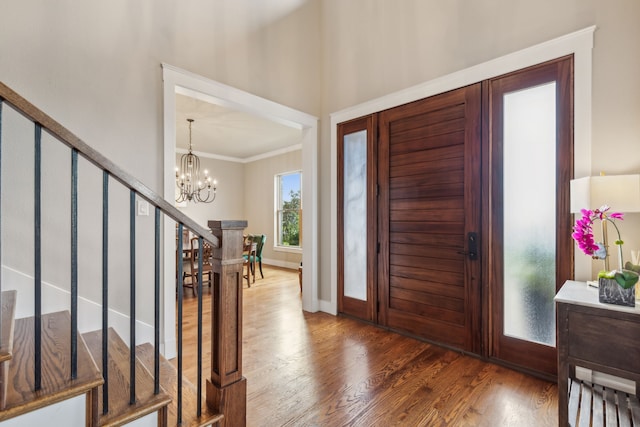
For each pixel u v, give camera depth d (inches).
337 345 106.0
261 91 122.2
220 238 58.6
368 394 77.0
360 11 130.0
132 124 89.7
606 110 76.4
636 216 73.7
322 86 145.1
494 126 93.7
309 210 143.2
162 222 94.3
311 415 69.0
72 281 45.4
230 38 113.0
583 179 67.9
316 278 143.8
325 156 143.4
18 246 73.0
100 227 84.3
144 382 57.7
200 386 56.8
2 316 52.9
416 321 111.8
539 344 85.7
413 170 112.5
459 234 101.1
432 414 69.4
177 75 98.0
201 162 282.2
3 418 39.4
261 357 97.0
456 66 102.7
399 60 117.3
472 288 98.0
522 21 89.9
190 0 102.9
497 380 83.6
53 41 78.4
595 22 78.2
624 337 55.7
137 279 90.5
